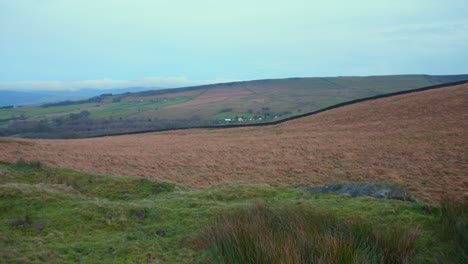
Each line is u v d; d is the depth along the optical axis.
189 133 59.28
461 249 5.33
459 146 30.44
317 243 5.32
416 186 20.11
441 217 7.04
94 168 26.92
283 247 5.03
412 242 5.77
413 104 55.19
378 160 28.91
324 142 39.84
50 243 6.47
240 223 6.36
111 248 6.44
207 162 31.48
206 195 10.67
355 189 10.40
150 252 6.23
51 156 30.16
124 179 12.61
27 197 8.73
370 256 5.21
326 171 26.48
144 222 8.06
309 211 7.18
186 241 6.82
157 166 29.38
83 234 7.11
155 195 11.35
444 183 20.50
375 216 7.62
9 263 5.36
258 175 25.92
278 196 10.58
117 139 54.16
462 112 45.47
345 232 6.01
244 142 44.50
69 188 10.48
